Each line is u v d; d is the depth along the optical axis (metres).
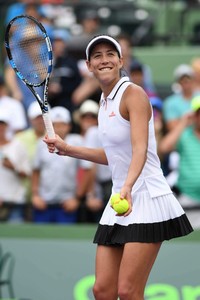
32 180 17.22
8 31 11.07
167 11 26.08
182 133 17.23
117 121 10.48
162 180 10.66
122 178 10.73
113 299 10.80
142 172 10.53
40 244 15.01
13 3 25.23
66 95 21.05
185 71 20.11
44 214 17.05
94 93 21.09
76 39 22.41
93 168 17.12
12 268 14.95
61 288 14.59
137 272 10.38
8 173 17.23
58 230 15.09
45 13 23.72
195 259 14.42
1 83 19.78
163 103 20.22
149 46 25.77
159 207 10.52
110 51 10.53
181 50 24.66
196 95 20.00
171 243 14.55
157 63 24.59
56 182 16.98
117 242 10.53
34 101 20.64
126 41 21.16
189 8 26.12
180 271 14.38
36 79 11.68
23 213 17.23
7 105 19.64
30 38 12.05
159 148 17.36
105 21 25.81
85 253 14.81
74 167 17.09
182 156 17.16
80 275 14.64
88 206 17.03
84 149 11.29
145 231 10.40
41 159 17.05
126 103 10.38
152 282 14.30
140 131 10.18
